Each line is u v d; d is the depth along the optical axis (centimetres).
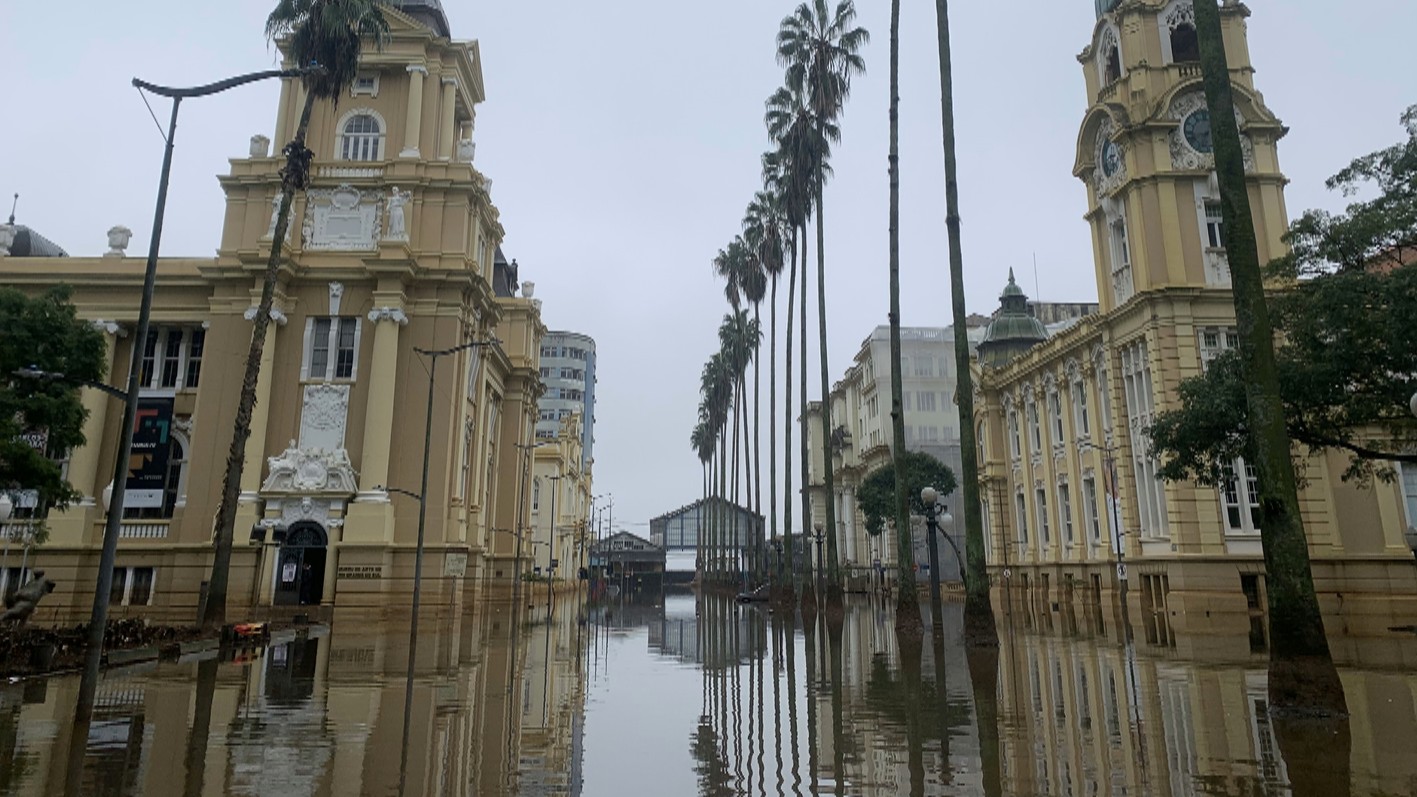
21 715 1106
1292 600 1024
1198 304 3148
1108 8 3688
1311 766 779
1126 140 3350
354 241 3762
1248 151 3278
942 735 978
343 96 3947
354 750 916
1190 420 2261
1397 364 1912
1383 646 2064
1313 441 2170
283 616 3234
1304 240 2106
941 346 7912
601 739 1001
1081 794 711
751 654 2078
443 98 4041
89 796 717
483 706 1245
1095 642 2178
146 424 3712
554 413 13962
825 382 3412
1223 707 1112
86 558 3606
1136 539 3381
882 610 4381
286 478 3469
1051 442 4312
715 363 8775
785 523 4325
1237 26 3391
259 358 2502
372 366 3566
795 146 3731
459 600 3588
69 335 2436
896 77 2516
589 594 7688
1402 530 2956
